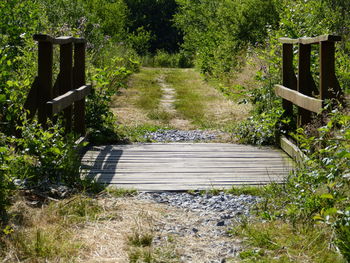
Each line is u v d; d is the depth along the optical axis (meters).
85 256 3.91
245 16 20.88
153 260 3.86
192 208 5.33
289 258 3.88
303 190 4.63
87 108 9.52
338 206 4.37
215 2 29.44
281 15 12.16
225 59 20.66
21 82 7.25
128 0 50.31
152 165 7.31
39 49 6.28
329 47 6.37
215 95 17.16
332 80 6.40
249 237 4.32
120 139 9.43
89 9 25.97
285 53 8.50
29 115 6.33
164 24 50.88
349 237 3.82
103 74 9.71
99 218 4.79
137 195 5.78
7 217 4.52
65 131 7.60
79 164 6.24
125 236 4.35
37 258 3.80
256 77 9.72
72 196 5.41
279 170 6.96
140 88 19.28
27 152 5.76
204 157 7.88
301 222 4.50
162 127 11.59
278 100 8.88
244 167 7.18
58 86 7.62
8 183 5.04
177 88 19.83
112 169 7.03
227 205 5.39
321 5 11.22
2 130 6.27
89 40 17.06
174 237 4.41
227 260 3.91
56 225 4.50
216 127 11.52
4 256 3.83
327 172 4.46
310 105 6.64
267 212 4.90
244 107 13.50
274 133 8.73
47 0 17.98
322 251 3.93
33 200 5.19
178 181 6.41
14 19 9.95
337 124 5.95
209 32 25.42
